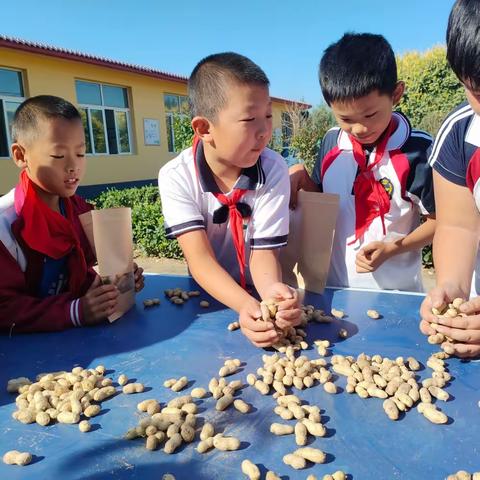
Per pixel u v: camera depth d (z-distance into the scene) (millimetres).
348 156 1957
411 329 1413
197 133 1507
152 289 1877
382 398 1052
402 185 1829
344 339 1367
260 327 1263
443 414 961
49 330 1486
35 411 1041
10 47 8953
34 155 1504
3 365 1284
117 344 1383
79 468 867
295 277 1838
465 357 1214
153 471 851
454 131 1394
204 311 1623
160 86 13312
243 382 1148
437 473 815
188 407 1025
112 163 11875
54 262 1648
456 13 972
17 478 845
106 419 1020
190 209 1629
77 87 11031
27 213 1531
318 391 1096
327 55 1656
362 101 1544
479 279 1668
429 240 1860
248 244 1752
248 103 1345
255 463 861
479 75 942
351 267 2008
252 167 1617
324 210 1682
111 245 1542
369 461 851
